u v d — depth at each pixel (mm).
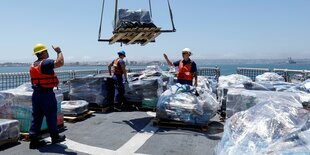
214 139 6238
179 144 5848
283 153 3018
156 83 9523
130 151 5398
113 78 9633
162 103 7289
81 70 11758
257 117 3885
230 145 3662
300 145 3102
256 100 6527
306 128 3492
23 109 6227
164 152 5352
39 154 5195
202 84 9602
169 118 7180
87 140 6078
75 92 9461
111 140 6090
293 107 4195
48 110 5699
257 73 15047
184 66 8352
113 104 9898
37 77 5602
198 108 6938
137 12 8016
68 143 5863
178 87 7664
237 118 4109
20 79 8750
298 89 8070
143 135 6496
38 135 5789
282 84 8781
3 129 5531
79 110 7926
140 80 9656
